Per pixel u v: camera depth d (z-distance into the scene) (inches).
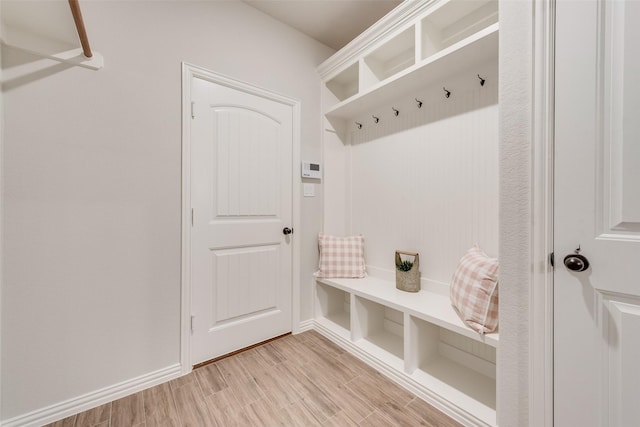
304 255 87.8
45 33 46.6
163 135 60.6
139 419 50.2
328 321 88.4
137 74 57.1
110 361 54.8
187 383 60.6
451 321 52.9
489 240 60.4
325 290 92.7
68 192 50.2
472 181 63.4
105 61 53.4
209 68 67.4
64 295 50.2
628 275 32.2
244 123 74.1
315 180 90.7
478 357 61.8
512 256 40.2
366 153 90.8
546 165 36.4
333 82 94.5
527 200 38.4
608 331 33.8
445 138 68.7
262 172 77.9
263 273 78.7
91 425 48.6
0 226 44.7
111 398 54.6
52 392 49.3
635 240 31.8
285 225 83.3
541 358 37.4
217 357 70.1
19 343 46.6
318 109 91.5
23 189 46.4
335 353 73.9
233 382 61.0
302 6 75.9
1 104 44.6
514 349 40.4
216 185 69.3
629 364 32.8
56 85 48.9
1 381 45.3
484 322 48.1
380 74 82.4
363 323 77.2
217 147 69.4
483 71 61.1
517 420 40.3
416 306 61.0
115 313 55.3
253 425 49.1
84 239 51.9
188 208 63.9
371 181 89.0
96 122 52.7
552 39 36.0
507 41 39.5
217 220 69.9
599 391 34.3
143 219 58.2
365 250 91.0
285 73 82.6
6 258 45.3
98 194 53.1
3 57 44.9
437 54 58.6
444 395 53.1
